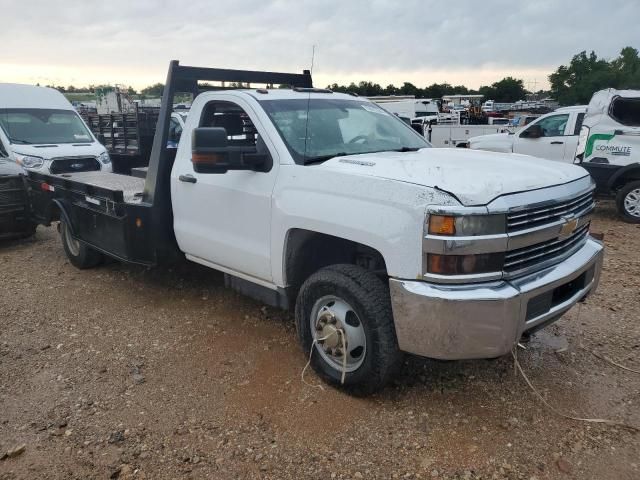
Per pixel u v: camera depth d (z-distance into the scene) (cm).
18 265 689
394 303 315
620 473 290
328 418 341
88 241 602
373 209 325
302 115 431
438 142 1786
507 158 401
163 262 520
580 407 351
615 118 925
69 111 1214
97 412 353
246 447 316
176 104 597
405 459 304
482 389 372
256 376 394
